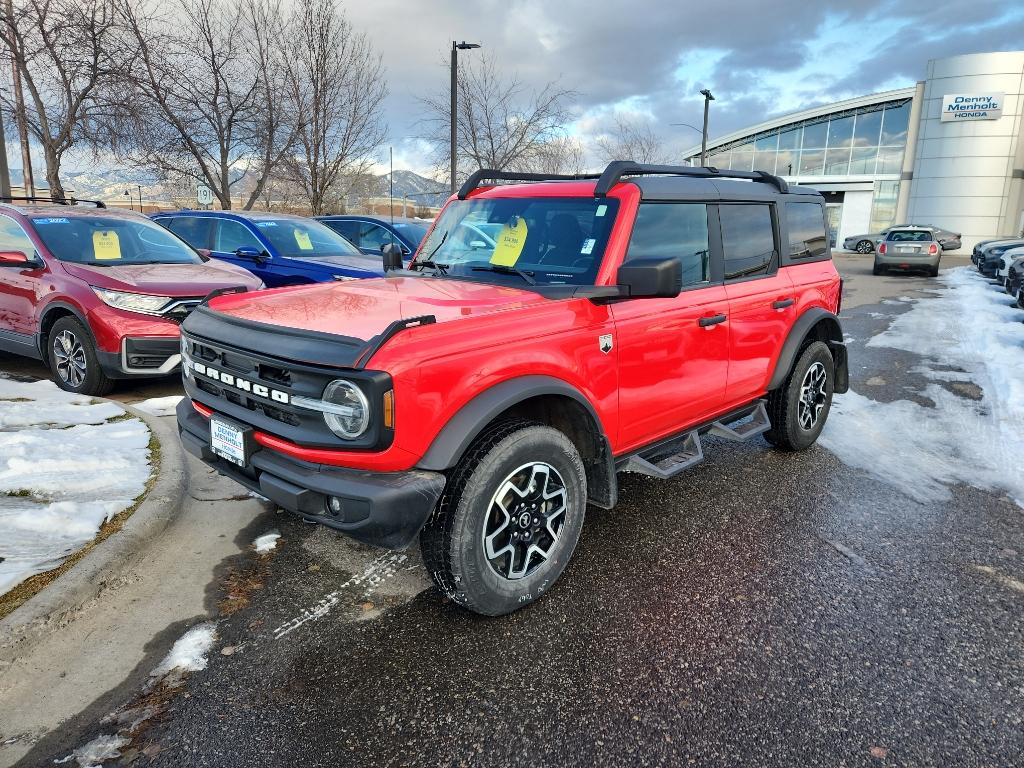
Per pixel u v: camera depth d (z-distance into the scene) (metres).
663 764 2.29
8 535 3.46
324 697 2.57
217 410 3.19
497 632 3.00
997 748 2.37
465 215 4.22
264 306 3.29
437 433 2.74
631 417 3.63
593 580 3.44
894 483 4.78
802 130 42.66
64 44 11.70
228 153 14.28
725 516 4.21
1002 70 35.78
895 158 40.03
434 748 2.34
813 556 3.72
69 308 5.98
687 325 3.85
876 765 2.29
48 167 12.11
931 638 3.00
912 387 7.53
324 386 2.66
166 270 6.51
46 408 5.42
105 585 3.23
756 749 2.35
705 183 4.16
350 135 15.24
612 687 2.65
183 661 2.76
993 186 37.09
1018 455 5.34
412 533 2.66
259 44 13.87
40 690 2.57
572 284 3.45
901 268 22.22
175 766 2.24
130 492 4.04
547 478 3.14
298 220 9.43
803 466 5.09
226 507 4.12
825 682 2.70
